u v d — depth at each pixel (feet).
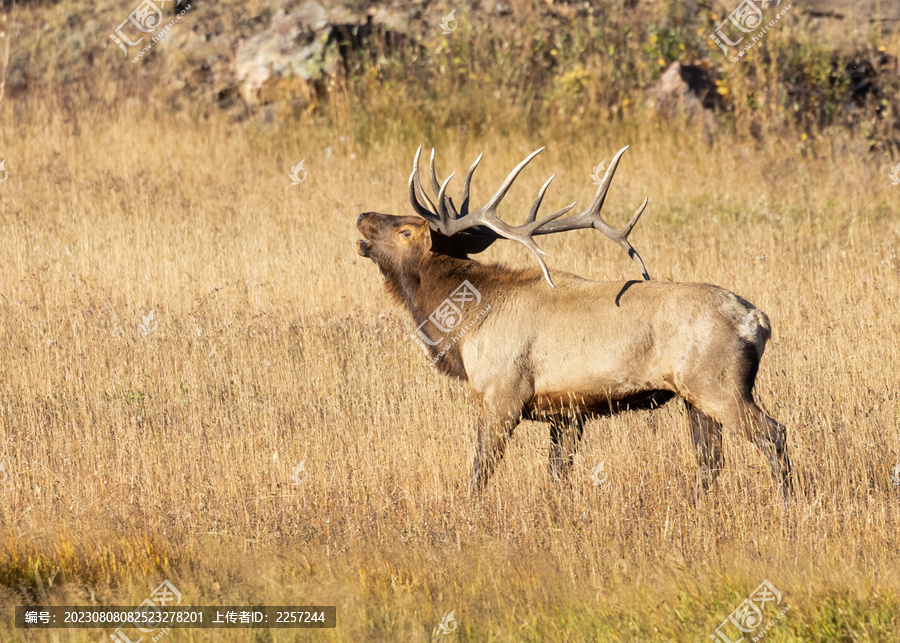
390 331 109.40
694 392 72.43
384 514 72.43
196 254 144.56
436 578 63.05
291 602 59.31
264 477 77.56
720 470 74.90
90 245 146.51
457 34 237.45
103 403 94.22
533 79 231.91
